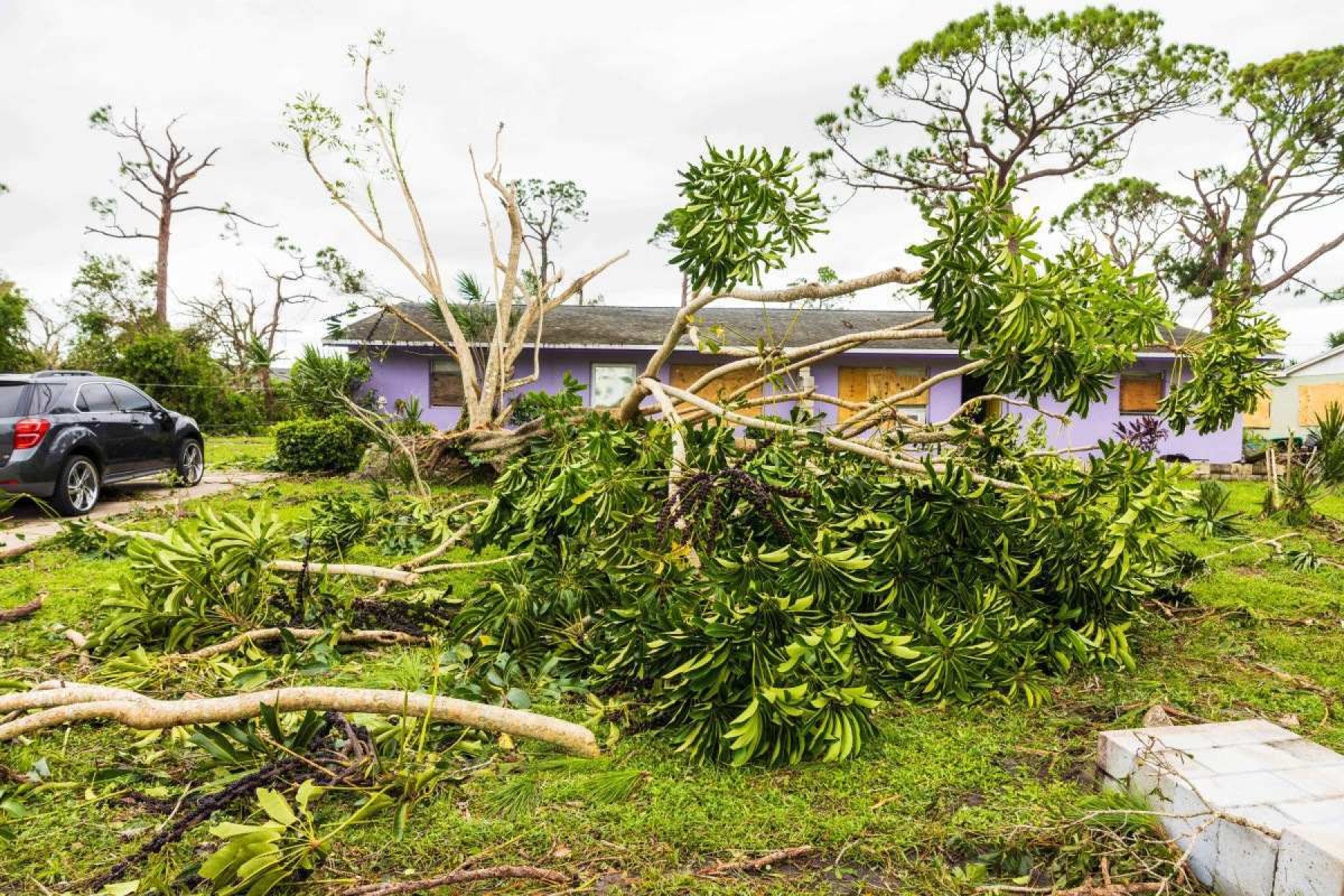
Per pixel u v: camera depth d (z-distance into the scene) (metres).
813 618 3.22
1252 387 4.80
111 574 5.79
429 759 2.68
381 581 5.19
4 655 3.93
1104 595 3.79
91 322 31.06
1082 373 3.88
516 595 3.73
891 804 2.53
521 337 11.45
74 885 2.09
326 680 3.52
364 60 11.15
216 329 39.44
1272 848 1.88
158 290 36.62
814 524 3.80
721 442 4.24
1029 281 3.47
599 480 3.79
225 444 20.77
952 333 3.83
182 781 2.65
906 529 3.67
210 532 4.15
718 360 16.84
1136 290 4.16
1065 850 2.17
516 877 2.10
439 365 16.55
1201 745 2.53
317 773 2.52
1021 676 3.45
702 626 2.90
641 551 3.38
